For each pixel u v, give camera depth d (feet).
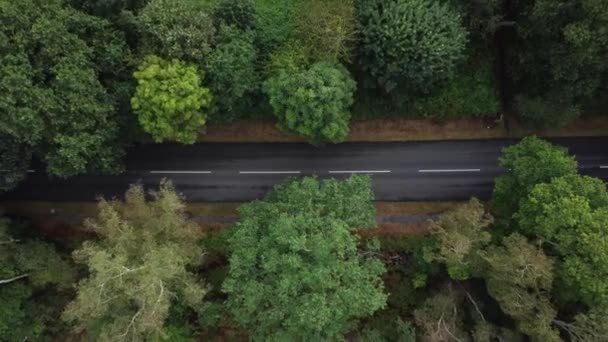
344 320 100.37
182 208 110.11
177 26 104.73
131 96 111.45
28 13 97.04
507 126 135.54
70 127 103.45
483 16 118.42
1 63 93.20
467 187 135.03
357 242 114.52
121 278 91.40
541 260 92.32
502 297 98.17
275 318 95.20
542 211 98.78
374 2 113.39
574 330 94.63
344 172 136.67
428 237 126.93
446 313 110.32
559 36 109.29
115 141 117.80
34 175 137.69
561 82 116.67
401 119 135.64
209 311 112.16
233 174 137.49
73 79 98.32
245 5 112.98
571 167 104.63
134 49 113.70
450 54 112.37
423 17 110.73
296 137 137.08
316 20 110.42
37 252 115.03
